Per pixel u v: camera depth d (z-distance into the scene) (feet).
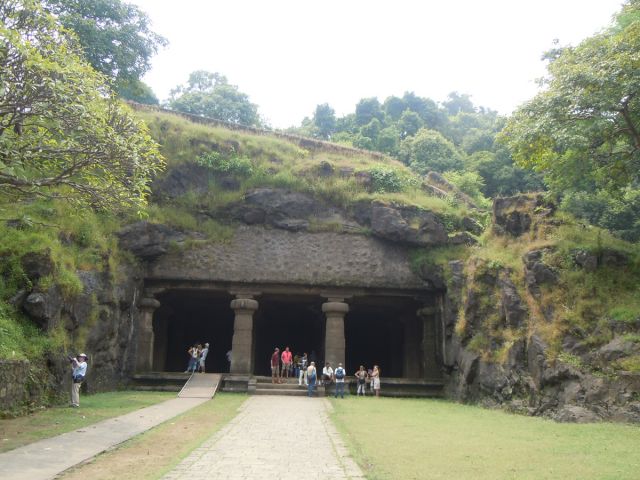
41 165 48.75
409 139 195.52
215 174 96.27
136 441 35.88
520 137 68.39
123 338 79.87
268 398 72.64
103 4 115.34
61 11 112.57
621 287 61.93
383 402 71.67
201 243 88.74
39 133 47.93
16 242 58.59
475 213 97.09
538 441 38.68
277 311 112.98
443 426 47.01
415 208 92.32
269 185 95.81
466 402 72.95
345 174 100.32
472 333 74.33
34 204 67.56
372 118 213.87
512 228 79.36
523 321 65.72
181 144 96.73
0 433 37.32
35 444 33.45
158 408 55.16
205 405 60.03
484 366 69.21
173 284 87.45
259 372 121.08
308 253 90.33
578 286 62.75
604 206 106.93
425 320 89.81
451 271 84.74
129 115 50.14
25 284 56.18
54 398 54.03
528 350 62.69
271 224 92.17
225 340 120.26
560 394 56.39
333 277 88.94
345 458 31.27
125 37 116.47
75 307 63.46
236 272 87.97
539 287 65.21
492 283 74.02
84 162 46.47
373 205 92.89
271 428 43.32
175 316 114.83
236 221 92.27
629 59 59.26
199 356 90.33
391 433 41.88
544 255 67.46
